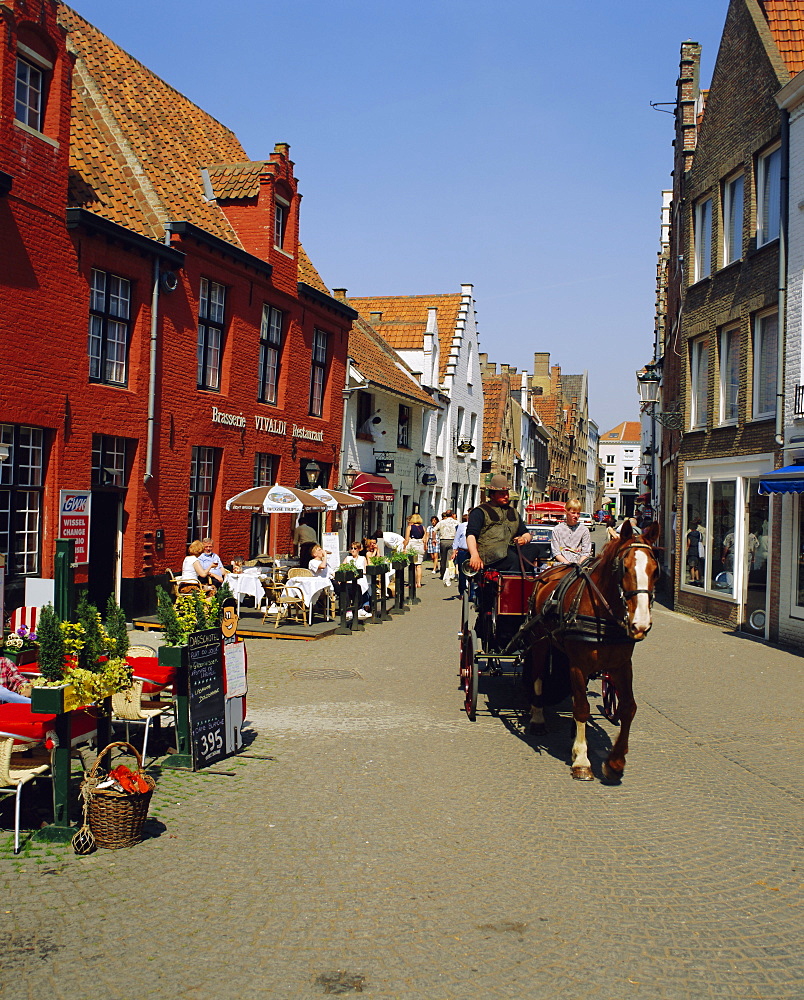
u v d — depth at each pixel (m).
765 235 16.84
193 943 4.33
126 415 14.26
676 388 27.34
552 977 4.09
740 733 9.09
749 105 17.20
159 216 15.30
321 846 5.61
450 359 36.31
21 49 11.84
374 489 24.22
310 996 3.88
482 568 9.27
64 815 5.72
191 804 6.37
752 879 5.32
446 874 5.22
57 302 12.60
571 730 8.94
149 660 7.68
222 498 17.53
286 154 19.44
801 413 14.85
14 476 12.09
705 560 19.16
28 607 9.36
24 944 4.29
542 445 67.62
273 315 19.89
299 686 10.68
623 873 5.34
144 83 20.14
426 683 11.15
